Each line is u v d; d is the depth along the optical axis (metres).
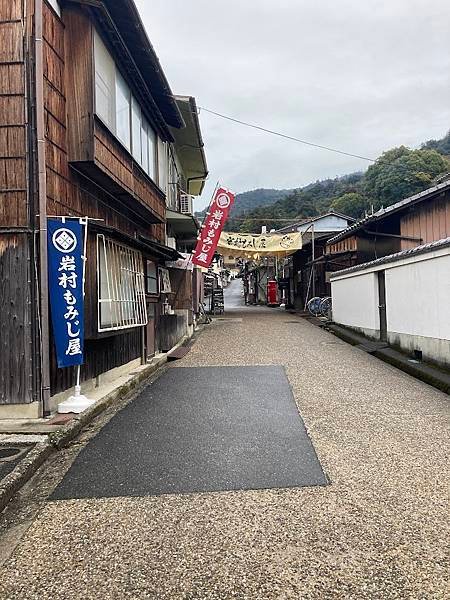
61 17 7.16
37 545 3.50
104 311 7.85
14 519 3.93
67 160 7.14
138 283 10.14
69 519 3.88
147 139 11.45
